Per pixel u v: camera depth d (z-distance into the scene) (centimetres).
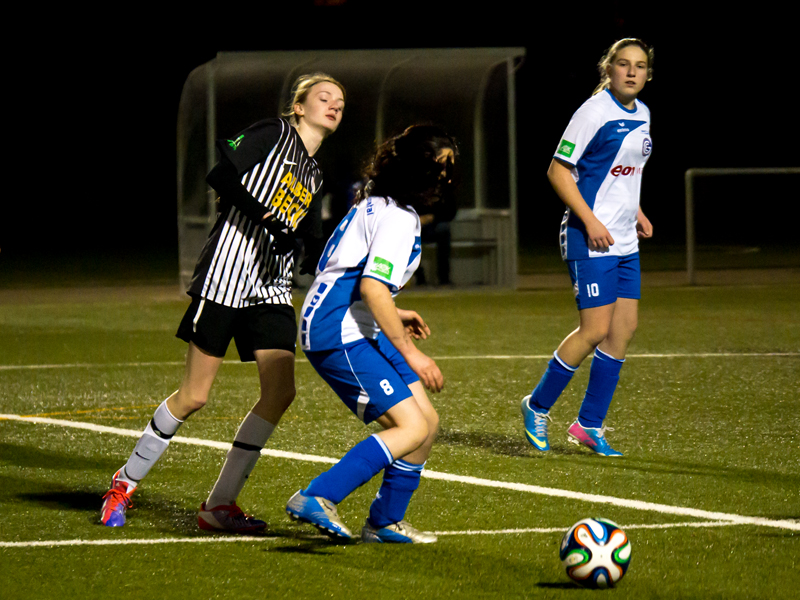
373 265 1440
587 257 2144
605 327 2144
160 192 13675
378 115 5944
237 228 1636
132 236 11344
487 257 5809
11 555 1526
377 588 1389
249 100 5653
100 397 2886
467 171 5912
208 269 1638
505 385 3023
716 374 3152
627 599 1348
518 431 2423
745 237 9644
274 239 1606
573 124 2128
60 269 7556
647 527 1652
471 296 5609
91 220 13262
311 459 2152
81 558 1513
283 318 1664
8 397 2888
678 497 1836
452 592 1375
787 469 2036
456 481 1956
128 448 2259
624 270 2200
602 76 2206
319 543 1584
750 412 2600
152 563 1491
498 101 5825
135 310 5097
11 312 5044
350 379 1515
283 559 1508
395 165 1479
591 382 2203
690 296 5406
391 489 1562
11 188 13412
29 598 1354
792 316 4562
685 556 1511
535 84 13288
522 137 13675
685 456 2155
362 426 2475
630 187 2177
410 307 5128
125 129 13600
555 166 2152
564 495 1853
